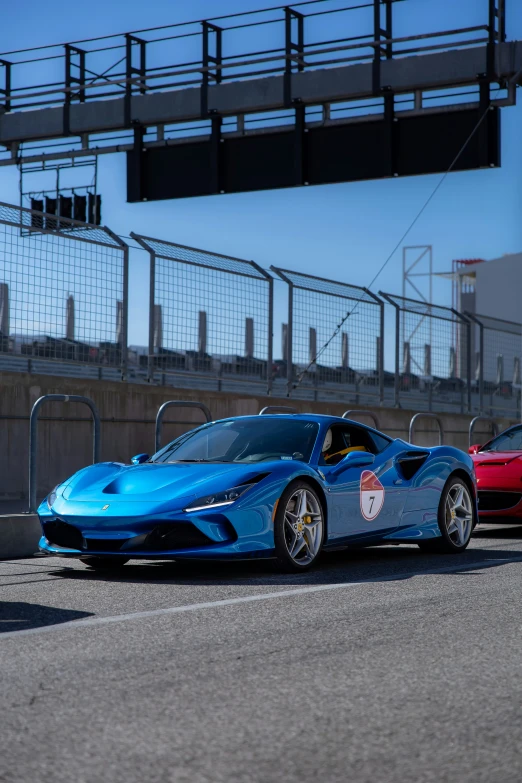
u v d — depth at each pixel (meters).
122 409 11.71
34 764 2.73
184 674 3.72
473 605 5.27
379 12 15.81
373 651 4.14
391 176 15.84
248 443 7.27
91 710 3.24
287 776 2.65
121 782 2.60
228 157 16.81
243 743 2.91
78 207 19.94
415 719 3.16
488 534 10.17
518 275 55.53
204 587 5.95
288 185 16.33
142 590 5.83
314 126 16.30
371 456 7.10
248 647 4.21
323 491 6.81
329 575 6.50
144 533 6.10
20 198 20.34
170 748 2.87
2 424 10.60
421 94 15.81
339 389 14.81
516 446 10.94
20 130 18.23
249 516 6.27
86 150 17.78
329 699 3.38
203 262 12.78
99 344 11.56
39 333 10.80
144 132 17.47
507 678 3.70
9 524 7.68
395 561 7.40
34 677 3.67
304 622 4.78
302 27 16.36
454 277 60.94
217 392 12.81
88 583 6.13
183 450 7.41
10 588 5.91
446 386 17.16
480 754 2.83
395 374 15.94
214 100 16.70
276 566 6.57
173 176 17.12
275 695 3.43
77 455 11.33
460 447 16.91
